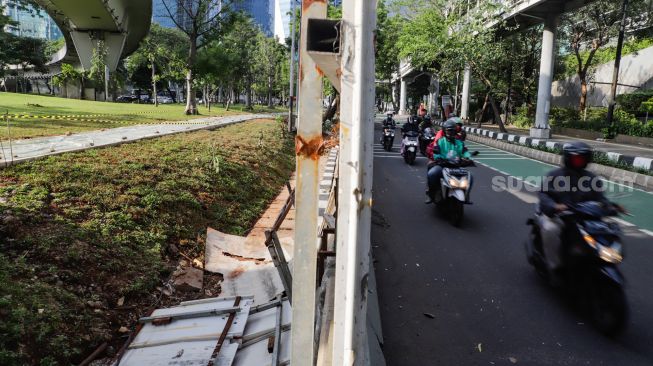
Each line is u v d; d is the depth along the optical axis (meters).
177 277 4.60
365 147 1.43
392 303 4.37
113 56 44.16
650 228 6.94
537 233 4.89
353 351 1.48
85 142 8.91
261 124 21.34
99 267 4.11
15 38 54.16
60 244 4.12
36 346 2.94
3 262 3.60
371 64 1.42
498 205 8.52
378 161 14.59
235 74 42.66
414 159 13.82
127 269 4.31
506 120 35.19
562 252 4.20
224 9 26.94
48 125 12.60
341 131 1.43
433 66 33.19
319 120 1.64
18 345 2.86
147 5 37.81
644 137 20.50
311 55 1.45
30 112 17.72
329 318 2.62
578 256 3.94
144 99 59.75
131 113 22.27
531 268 5.32
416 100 63.62
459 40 24.02
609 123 22.27
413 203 8.68
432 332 3.84
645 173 11.14
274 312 3.74
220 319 3.71
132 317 3.81
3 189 4.93
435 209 8.21
